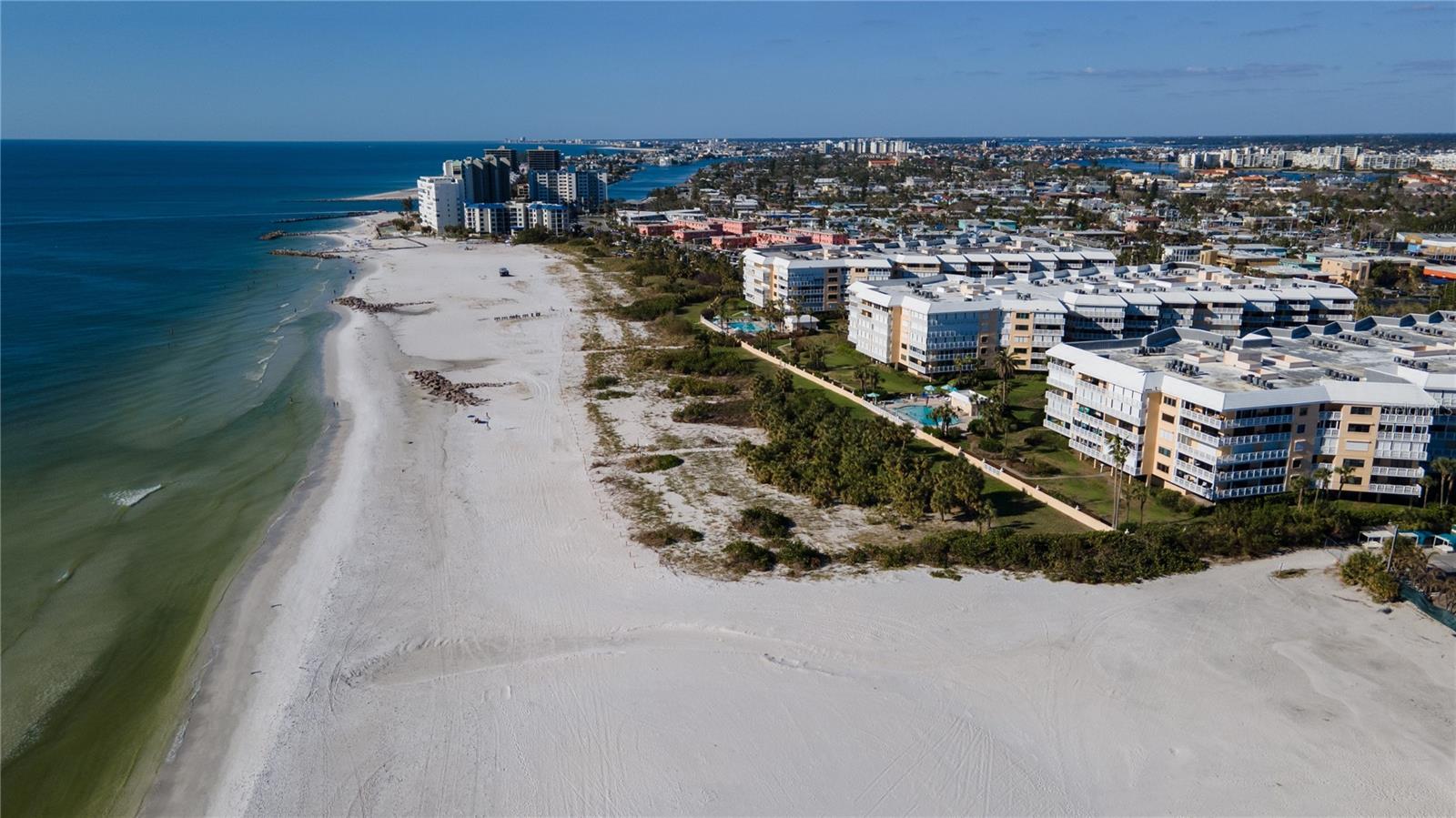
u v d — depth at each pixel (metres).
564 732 76.44
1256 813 68.56
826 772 72.06
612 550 108.81
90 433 149.12
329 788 70.56
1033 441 145.88
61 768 73.44
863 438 133.62
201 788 70.94
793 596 98.25
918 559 106.06
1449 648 89.19
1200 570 104.12
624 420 159.50
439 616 94.38
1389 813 68.56
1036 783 71.12
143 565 105.25
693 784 70.69
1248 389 120.44
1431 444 121.50
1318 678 84.25
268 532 113.81
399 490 127.25
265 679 84.06
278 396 171.12
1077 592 99.12
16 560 105.94
